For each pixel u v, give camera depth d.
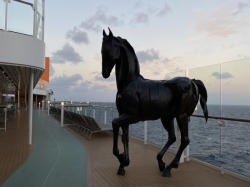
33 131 9.52
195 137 4.62
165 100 3.54
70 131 9.58
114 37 3.62
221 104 4.08
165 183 3.42
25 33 6.31
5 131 9.42
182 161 4.55
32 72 6.91
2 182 3.49
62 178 3.65
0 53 5.87
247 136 3.63
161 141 6.04
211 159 4.24
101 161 4.71
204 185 3.34
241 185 3.33
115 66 3.76
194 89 3.69
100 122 10.63
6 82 14.38
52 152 5.59
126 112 3.59
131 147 6.14
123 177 3.69
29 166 4.36
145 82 3.59
